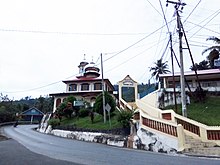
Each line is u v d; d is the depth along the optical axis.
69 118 39.12
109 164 10.05
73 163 9.96
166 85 42.59
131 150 16.95
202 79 41.12
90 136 25.06
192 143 17.11
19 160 10.43
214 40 34.94
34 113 72.88
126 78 35.47
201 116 25.66
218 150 15.56
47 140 24.19
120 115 21.72
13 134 32.31
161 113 23.16
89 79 51.88
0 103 69.19
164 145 16.83
